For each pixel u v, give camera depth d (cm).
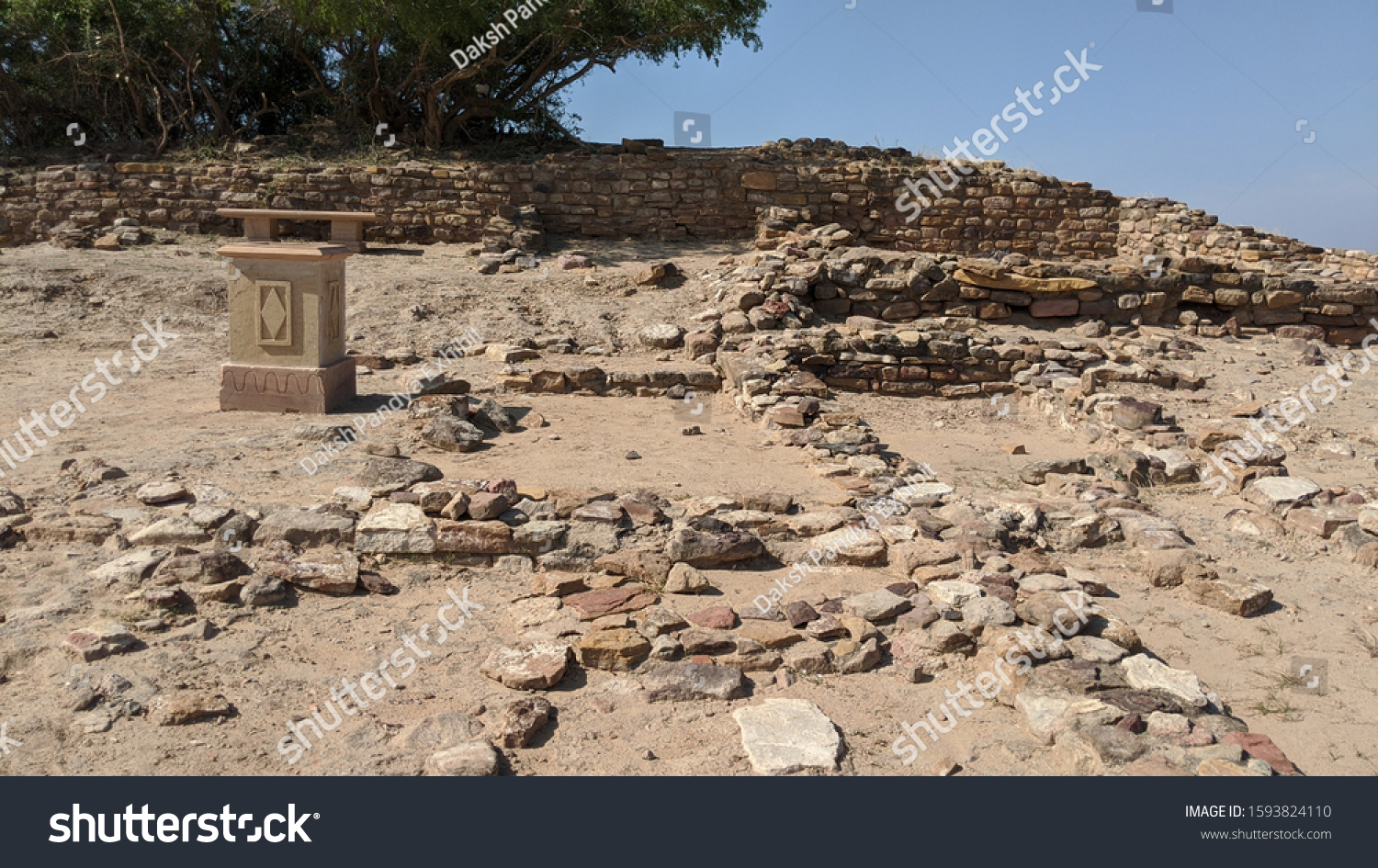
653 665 401
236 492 569
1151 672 391
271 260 771
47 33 1742
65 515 520
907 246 1702
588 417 846
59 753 327
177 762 326
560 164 1622
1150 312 1233
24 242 1572
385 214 1580
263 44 1862
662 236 1647
